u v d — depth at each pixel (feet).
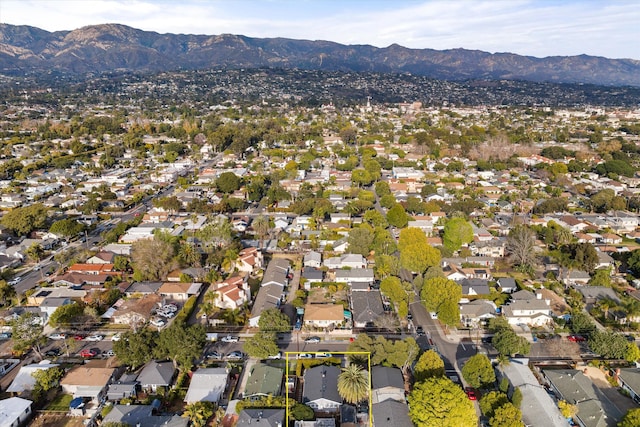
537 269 457.68
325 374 278.67
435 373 268.41
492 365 296.92
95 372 284.41
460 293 359.05
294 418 246.68
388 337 335.67
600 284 408.05
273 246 515.09
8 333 341.41
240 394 274.77
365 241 474.90
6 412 249.55
